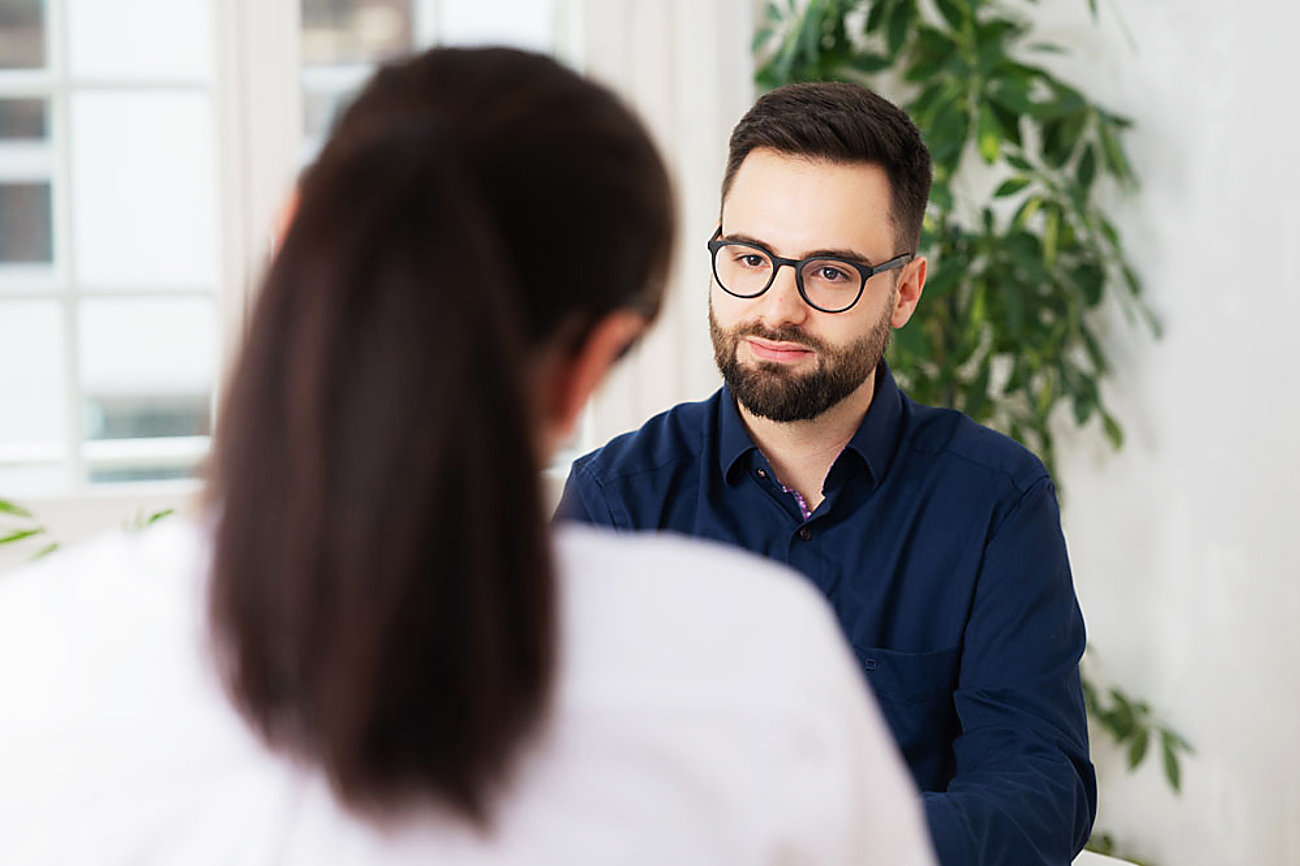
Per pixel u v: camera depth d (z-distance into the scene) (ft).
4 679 1.90
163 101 8.10
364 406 1.67
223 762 1.82
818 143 4.38
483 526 1.69
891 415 4.81
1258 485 7.23
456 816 1.74
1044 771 4.25
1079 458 8.18
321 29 8.16
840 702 1.97
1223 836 7.52
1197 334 7.50
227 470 1.76
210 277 8.22
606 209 1.89
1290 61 6.95
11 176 7.98
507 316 1.73
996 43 7.55
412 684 1.69
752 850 1.86
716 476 4.99
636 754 1.85
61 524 7.88
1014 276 7.68
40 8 7.91
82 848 1.80
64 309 8.07
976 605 4.69
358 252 1.70
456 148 1.79
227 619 1.75
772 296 4.42
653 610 1.96
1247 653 7.33
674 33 8.25
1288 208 7.00
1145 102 7.66
